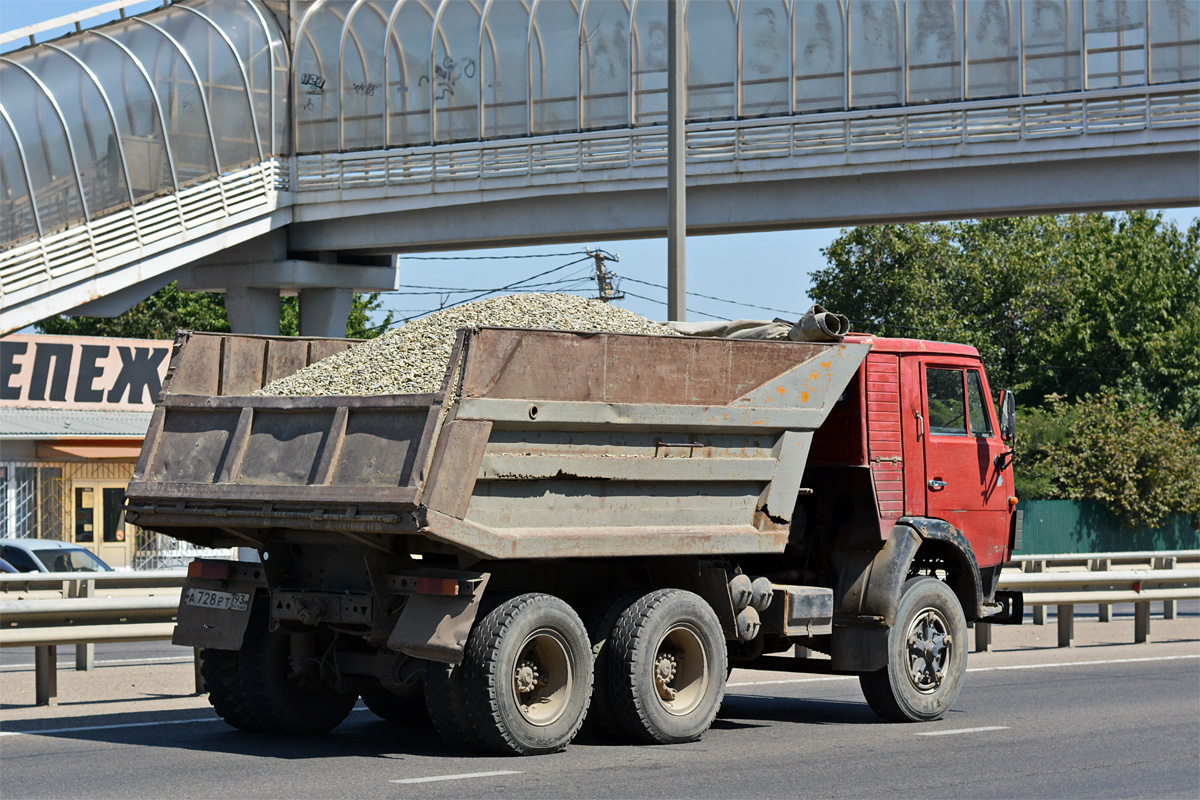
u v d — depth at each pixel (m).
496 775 8.75
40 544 24.02
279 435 9.77
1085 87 38.97
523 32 47.16
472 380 9.03
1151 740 10.58
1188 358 66.62
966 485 12.29
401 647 9.23
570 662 9.58
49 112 43.81
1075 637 20.06
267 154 50.16
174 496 10.04
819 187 41.72
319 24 50.34
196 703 12.66
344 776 8.73
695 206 43.31
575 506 9.60
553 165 45.62
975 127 39.75
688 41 43.88
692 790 8.35
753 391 10.59
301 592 10.08
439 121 48.53
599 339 9.66
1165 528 49.81
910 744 10.32
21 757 9.52
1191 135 37.19
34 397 39.22
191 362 10.78
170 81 47.16
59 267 43.22
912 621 11.55
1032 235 68.56
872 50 41.41
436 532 8.81
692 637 10.22
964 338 61.62
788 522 10.88
